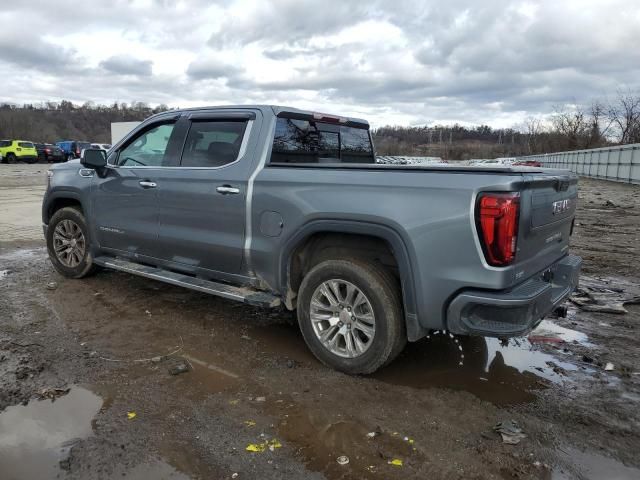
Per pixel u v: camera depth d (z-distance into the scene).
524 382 3.53
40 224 9.96
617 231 10.62
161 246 4.67
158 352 3.93
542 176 3.25
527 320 3.05
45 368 3.60
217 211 4.16
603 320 4.83
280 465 2.58
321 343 3.70
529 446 2.77
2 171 28.33
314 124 4.59
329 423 2.97
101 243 5.33
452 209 3.06
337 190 3.49
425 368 3.73
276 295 3.98
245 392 3.33
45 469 2.52
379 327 3.41
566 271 3.81
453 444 2.79
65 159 43.69
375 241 3.54
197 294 5.39
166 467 2.56
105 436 2.80
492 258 2.99
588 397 3.33
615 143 60.62
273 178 3.81
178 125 4.62
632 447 2.78
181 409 3.10
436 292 3.17
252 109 4.18
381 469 2.56
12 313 4.71
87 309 4.86
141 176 4.73
